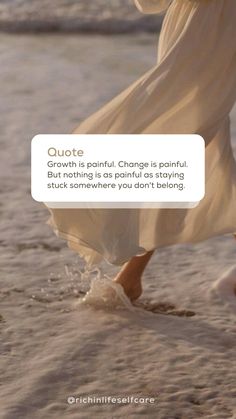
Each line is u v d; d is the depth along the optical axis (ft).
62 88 32.50
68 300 15.28
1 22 48.98
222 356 13.48
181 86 13.69
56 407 11.94
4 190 21.33
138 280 14.99
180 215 14.17
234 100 13.99
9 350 13.46
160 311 14.99
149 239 14.29
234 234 15.06
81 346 13.56
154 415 11.86
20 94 31.30
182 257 17.33
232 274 16.25
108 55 40.32
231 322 14.69
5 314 14.69
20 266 16.72
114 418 11.76
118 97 13.99
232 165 14.53
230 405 12.16
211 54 13.67
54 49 41.78
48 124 27.35
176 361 13.25
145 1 14.17
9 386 12.39
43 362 13.07
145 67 37.58
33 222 19.15
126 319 14.56
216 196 14.43
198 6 13.65
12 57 38.73
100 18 49.26
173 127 13.93
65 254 17.39
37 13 51.24
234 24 13.66
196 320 14.69
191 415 11.90
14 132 26.32
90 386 12.50
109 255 13.53
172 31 14.07
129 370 12.97
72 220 13.75
